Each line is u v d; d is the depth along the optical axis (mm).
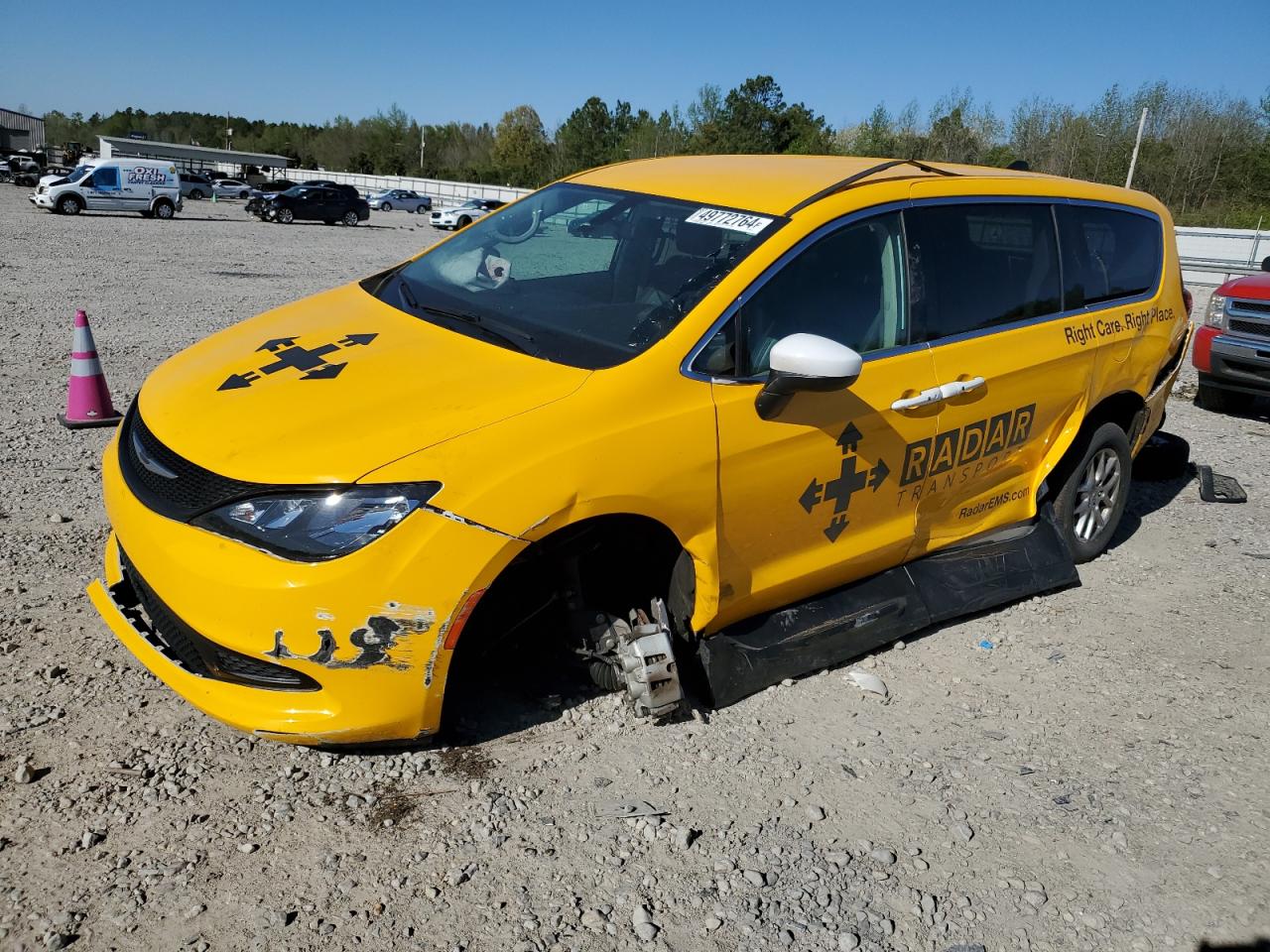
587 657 3414
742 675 3611
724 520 3326
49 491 5234
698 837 2943
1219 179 59094
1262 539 5754
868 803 3168
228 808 2873
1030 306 4359
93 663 3539
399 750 3172
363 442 2824
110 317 11320
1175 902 2852
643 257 3621
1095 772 3441
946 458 4031
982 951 2617
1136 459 6621
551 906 2625
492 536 2812
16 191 47344
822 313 3561
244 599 2715
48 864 2611
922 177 4008
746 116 70500
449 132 126438
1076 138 61531
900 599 4129
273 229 33688
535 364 3168
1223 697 3984
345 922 2516
